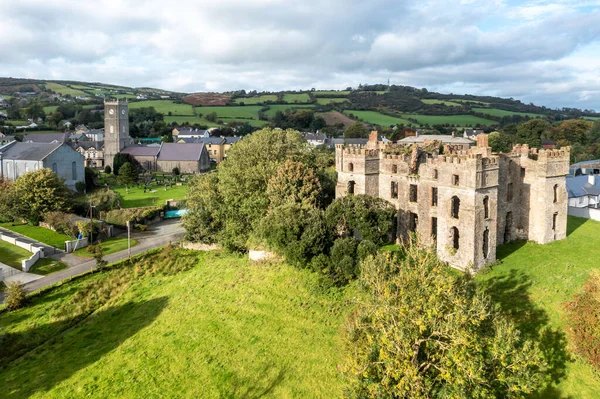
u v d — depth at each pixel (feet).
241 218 271.28
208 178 309.42
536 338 158.40
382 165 245.45
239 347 175.11
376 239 217.15
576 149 600.80
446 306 121.80
